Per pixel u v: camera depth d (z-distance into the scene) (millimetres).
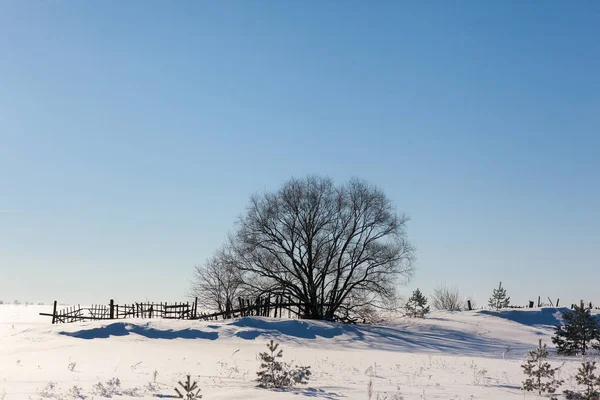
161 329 38531
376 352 35031
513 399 15094
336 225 50750
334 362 26422
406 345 41250
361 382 18125
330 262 51094
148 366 21891
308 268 51000
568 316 39969
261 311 52562
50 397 13055
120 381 16469
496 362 28531
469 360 29344
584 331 38906
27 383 15453
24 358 24047
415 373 21750
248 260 51094
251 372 20688
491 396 15484
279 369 16547
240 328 40469
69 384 15367
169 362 23703
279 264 51156
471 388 17172
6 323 42969
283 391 15203
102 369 20250
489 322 55125
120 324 38594
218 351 31156
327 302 52250
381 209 51219
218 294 57906
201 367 21953
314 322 45562
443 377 20438
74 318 48906
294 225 50406
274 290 51438
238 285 51781
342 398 14227
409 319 55094
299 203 50562
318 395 14594
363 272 51188
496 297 76875
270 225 51000
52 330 37438
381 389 16266
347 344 40250
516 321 58500
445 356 33031
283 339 39594
